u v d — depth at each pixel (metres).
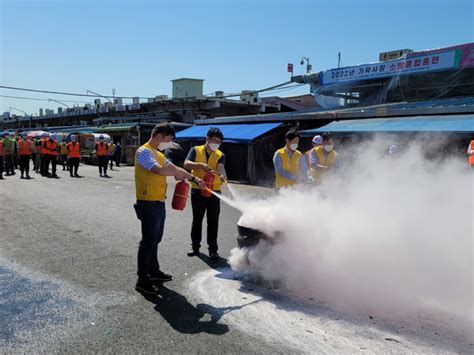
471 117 11.65
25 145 17.02
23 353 3.23
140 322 3.80
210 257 5.78
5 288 4.58
